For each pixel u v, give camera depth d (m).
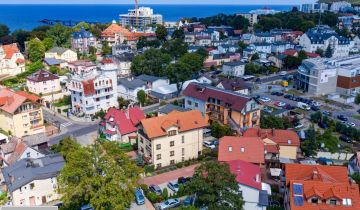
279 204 64.69
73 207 62.22
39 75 130.00
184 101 116.12
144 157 81.25
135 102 125.50
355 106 125.19
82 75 116.94
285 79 160.25
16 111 96.25
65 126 105.94
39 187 66.88
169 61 153.12
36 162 70.88
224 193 53.62
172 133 79.81
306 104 121.00
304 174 61.09
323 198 53.81
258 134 82.44
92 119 110.38
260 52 196.00
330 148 86.00
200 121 84.50
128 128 91.88
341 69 138.38
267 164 76.75
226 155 72.44
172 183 71.88
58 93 130.38
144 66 149.50
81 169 54.53
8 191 68.75
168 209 63.44
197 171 56.47
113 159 57.03
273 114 108.62
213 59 183.75
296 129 101.31
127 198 55.09
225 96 100.94
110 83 115.81
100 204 52.50
